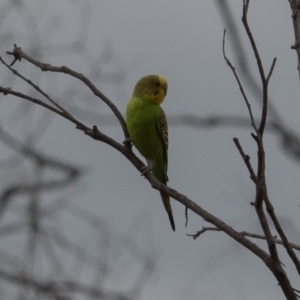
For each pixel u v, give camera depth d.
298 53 7.89
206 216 8.52
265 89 7.03
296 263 7.62
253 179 7.49
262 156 7.38
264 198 7.52
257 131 7.29
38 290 8.28
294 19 8.05
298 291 8.07
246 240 8.13
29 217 8.59
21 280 8.24
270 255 7.89
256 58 6.95
